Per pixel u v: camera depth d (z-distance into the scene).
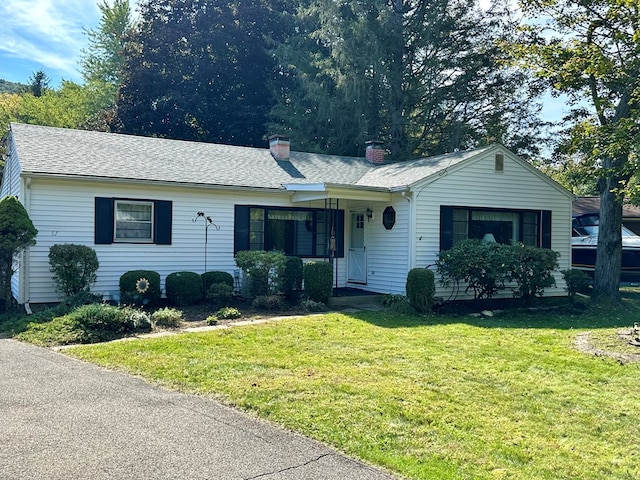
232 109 27.12
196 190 12.76
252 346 7.70
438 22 23.06
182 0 28.36
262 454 4.02
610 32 12.09
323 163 16.73
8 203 10.02
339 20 23.16
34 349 7.58
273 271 12.15
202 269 12.87
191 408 5.01
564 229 15.07
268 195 13.70
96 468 3.68
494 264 11.99
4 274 10.59
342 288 14.67
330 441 4.30
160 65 27.38
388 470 3.82
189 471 3.68
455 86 24.03
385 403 5.21
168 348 7.48
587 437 4.54
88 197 11.49
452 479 3.70
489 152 13.79
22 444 4.06
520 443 4.37
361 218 14.66
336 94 23.91
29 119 37.41
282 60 25.38
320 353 7.32
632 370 6.65
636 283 18.00
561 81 12.83
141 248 12.14
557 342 8.40
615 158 12.40
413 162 15.76
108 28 37.50
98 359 6.89
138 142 14.33
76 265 10.77
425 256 12.92
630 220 21.30
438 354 7.39
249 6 27.69
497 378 6.22
